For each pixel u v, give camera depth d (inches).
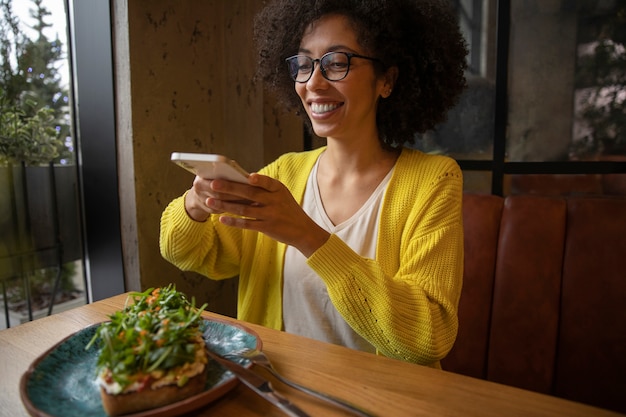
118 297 34.6
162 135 54.1
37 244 53.2
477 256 52.0
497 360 50.1
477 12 58.1
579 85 54.7
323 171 41.2
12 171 50.0
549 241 48.9
